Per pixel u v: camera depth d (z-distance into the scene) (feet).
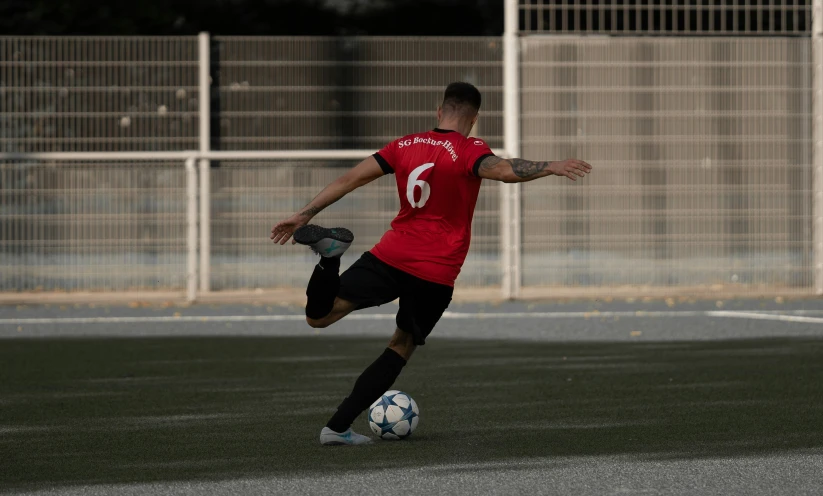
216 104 181.37
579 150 182.09
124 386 98.53
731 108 183.62
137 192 183.01
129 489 59.16
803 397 90.27
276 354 120.88
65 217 183.01
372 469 63.67
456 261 71.77
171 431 76.33
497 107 181.16
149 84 181.47
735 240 184.44
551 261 183.83
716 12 186.29
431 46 180.65
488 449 69.36
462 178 70.69
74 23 241.76
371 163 72.54
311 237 66.69
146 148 181.57
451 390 94.89
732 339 132.16
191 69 181.27
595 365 110.52
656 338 133.59
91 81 181.47
